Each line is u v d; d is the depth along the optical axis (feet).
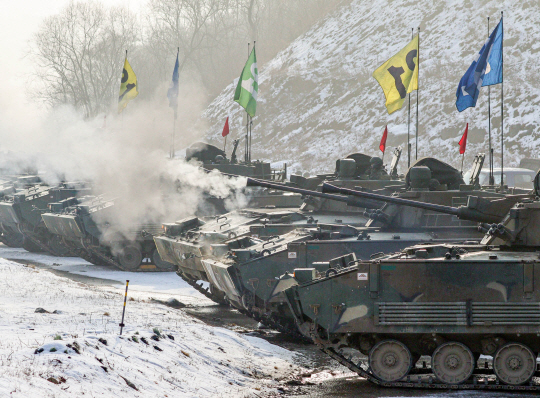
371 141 280.10
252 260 88.33
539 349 64.03
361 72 330.95
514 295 62.39
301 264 88.53
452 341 63.21
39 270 123.85
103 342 59.16
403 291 63.52
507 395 59.62
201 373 60.85
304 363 75.72
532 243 67.97
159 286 129.29
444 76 292.40
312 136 305.12
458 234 93.20
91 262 161.48
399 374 63.52
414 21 345.72
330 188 76.89
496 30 115.75
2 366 47.85
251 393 58.13
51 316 74.54
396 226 94.22
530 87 263.29
